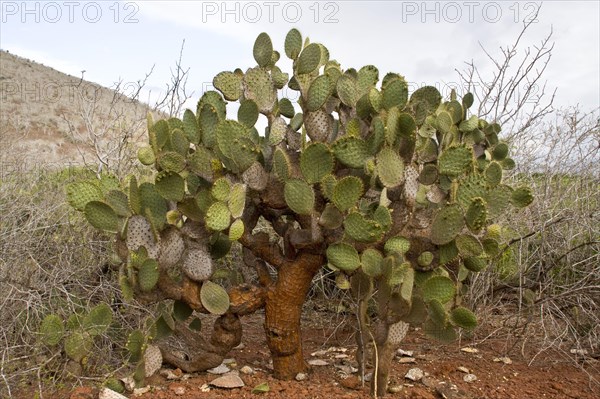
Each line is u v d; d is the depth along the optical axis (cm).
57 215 348
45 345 252
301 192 219
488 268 328
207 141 239
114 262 260
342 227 229
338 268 228
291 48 250
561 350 279
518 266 328
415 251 238
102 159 377
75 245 318
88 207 230
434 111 263
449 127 279
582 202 353
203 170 241
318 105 232
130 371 261
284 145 268
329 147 222
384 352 224
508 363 276
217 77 252
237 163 225
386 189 228
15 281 275
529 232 355
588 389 246
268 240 247
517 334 315
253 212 251
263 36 252
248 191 240
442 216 225
